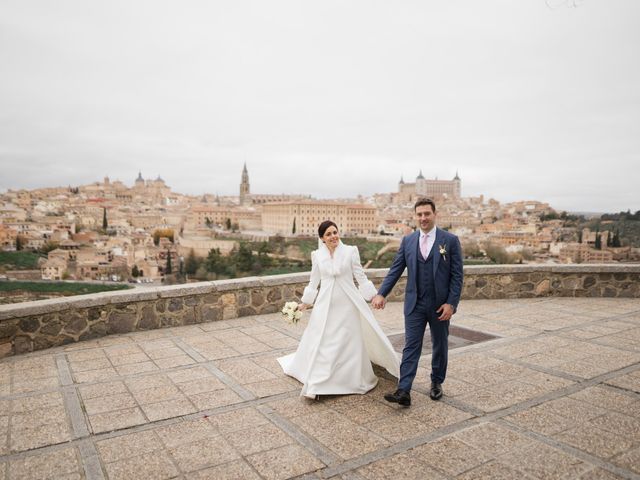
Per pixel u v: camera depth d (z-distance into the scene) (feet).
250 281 25.46
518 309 27.40
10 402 13.87
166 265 367.04
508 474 9.82
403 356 13.82
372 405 13.58
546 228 537.24
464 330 22.44
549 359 17.81
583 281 31.32
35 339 19.27
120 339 21.02
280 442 11.32
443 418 12.63
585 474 9.82
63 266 308.19
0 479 9.77
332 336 14.46
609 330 22.34
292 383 15.44
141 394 14.48
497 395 14.25
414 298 13.67
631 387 14.83
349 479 9.68
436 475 9.80
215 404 13.67
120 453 10.85
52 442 11.39
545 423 12.26
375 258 348.79
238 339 21.04
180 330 22.66
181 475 9.90
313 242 428.56
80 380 15.76
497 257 363.35
